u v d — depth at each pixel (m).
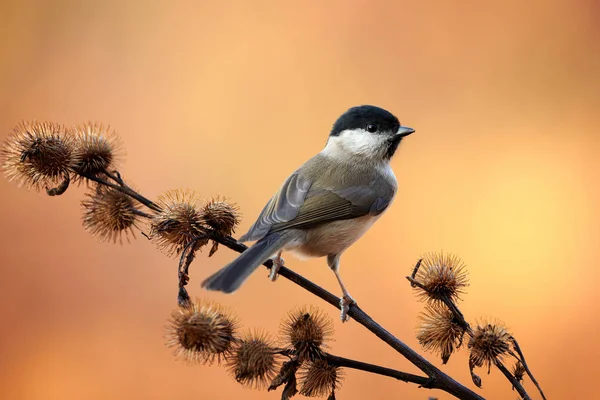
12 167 3.45
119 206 3.45
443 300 3.41
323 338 3.41
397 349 3.41
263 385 3.40
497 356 3.39
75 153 3.45
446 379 3.40
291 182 3.53
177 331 3.40
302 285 3.45
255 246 3.46
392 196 3.55
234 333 3.41
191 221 3.44
